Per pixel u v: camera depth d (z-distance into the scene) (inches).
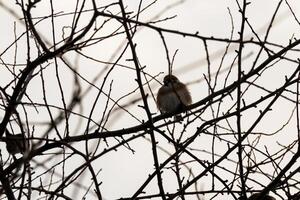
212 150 302.2
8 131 311.3
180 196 289.0
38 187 283.9
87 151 271.6
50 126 244.5
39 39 281.6
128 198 279.6
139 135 281.1
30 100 274.5
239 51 264.5
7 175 301.3
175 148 299.7
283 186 289.4
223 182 293.9
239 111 281.1
